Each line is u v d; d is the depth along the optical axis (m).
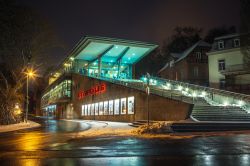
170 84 48.03
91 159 10.77
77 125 37.22
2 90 43.28
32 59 42.97
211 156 10.91
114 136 19.73
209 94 37.47
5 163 10.20
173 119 29.25
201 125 21.69
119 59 65.88
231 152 11.75
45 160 10.70
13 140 18.91
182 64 69.81
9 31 39.44
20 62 42.78
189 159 10.37
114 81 49.09
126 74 70.38
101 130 25.75
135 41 57.41
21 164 9.97
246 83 52.47
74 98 69.75
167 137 18.03
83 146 14.66
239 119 27.09
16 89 43.91
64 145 15.27
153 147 13.66
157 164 9.55
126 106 40.72
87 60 68.44
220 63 58.81
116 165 9.51
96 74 63.31
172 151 12.30
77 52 62.81
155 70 97.81
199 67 69.19
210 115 27.41
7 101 43.12
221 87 58.06
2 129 31.81
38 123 45.94
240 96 32.19
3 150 13.67
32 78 47.88
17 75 43.81
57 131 27.06
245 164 9.27
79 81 65.62
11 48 40.59
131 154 11.80
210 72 60.09
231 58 57.09
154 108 32.81
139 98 36.62
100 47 58.75
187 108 27.39
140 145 14.53
